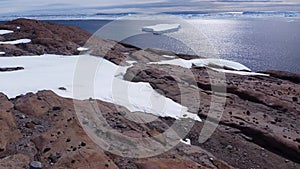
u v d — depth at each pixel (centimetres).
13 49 1812
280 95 1551
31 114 987
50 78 1307
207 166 906
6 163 772
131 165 807
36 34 2077
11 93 1130
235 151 1059
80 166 768
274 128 1193
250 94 1497
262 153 1066
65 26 2433
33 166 759
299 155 1050
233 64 2302
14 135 878
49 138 871
